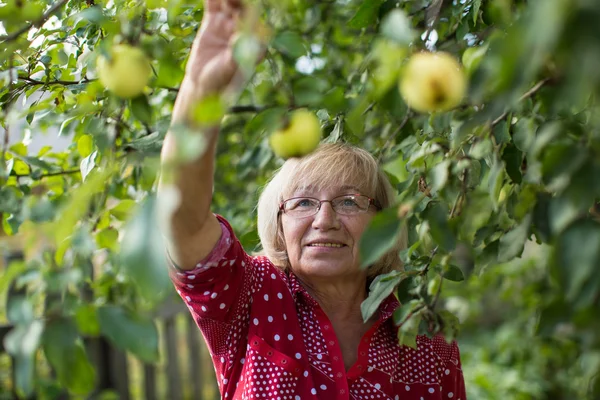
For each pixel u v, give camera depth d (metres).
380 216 0.89
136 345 0.79
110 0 1.54
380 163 1.78
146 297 0.68
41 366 2.56
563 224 0.79
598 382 0.97
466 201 1.20
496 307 6.07
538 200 1.08
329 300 1.73
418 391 1.69
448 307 4.34
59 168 1.98
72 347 0.79
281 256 1.79
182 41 1.54
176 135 0.75
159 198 0.72
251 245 2.07
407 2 1.76
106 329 0.80
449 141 1.29
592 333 0.88
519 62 0.62
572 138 0.88
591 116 0.92
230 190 3.18
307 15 2.56
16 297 0.83
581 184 0.80
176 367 4.04
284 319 1.62
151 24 1.49
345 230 1.66
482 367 4.52
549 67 0.85
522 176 1.22
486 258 1.32
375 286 1.32
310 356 1.61
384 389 1.63
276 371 1.55
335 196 1.67
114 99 1.29
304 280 1.74
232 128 3.07
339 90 1.11
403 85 0.87
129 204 1.18
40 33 1.52
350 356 1.69
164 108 2.69
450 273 1.36
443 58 0.85
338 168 1.66
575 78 0.57
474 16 1.42
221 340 1.60
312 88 1.10
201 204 1.20
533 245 5.05
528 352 4.48
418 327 1.30
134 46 1.11
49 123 1.97
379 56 0.88
